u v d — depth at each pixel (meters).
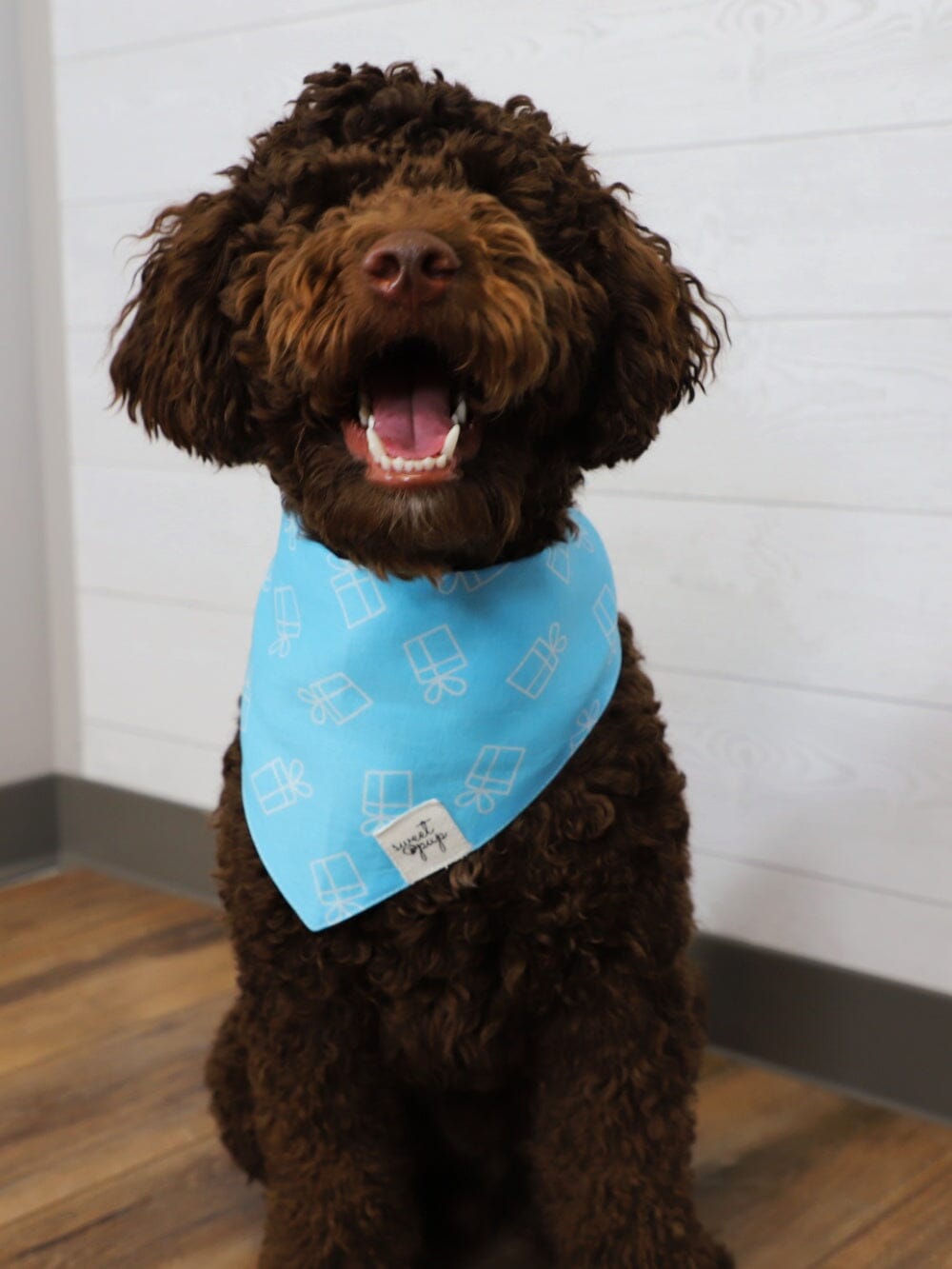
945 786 2.11
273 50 2.58
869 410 2.08
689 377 1.69
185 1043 2.35
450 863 1.51
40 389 3.08
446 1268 1.80
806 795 2.24
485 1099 1.71
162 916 2.89
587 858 1.51
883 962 2.20
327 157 1.51
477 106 1.57
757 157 2.11
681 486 2.27
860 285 2.06
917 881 2.15
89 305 2.95
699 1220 1.70
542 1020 1.58
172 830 3.02
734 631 2.26
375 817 1.53
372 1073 1.63
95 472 3.02
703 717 2.32
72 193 2.93
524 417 1.49
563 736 1.53
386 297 1.30
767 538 2.20
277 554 1.69
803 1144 2.08
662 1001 1.58
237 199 1.58
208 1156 2.04
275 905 1.58
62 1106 2.16
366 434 1.45
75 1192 1.95
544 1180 1.65
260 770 1.61
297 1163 1.63
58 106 2.91
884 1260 1.80
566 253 1.53
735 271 2.17
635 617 2.36
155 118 2.77
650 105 2.20
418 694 1.55
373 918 1.55
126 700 3.07
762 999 2.31
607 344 1.57
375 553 1.46
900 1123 2.14
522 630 1.56
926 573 2.07
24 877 3.15
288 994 1.59
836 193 2.05
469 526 1.41
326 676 1.57
